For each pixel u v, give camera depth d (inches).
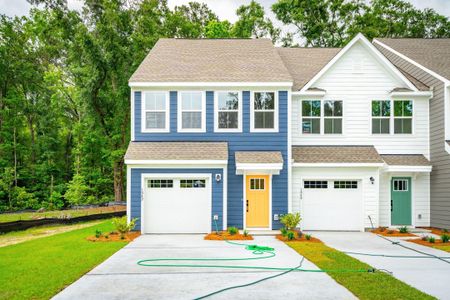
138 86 724.0
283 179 718.5
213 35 1509.6
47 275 370.6
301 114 771.4
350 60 775.7
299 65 876.0
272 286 331.6
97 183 1552.7
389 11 1542.8
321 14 1573.6
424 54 857.5
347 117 770.8
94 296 305.7
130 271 390.0
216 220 687.7
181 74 745.6
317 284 337.4
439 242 579.8
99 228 803.4
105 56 1294.3
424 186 765.9
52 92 1755.7
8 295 305.1
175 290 320.8
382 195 759.7
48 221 892.0
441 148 729.6
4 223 762.2
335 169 733.9
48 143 1740.9
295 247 533.6
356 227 735.7
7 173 1451.8
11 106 1670.8
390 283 338.3
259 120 730.2
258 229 711.1
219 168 692.7
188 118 732.7
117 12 1339.8
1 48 1600.6
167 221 693.9
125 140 1462.8
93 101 1378.0
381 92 772.0
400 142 769.6
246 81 722.8
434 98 754.8
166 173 689.6
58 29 1386.6
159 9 1475.1
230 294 308.0
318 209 740.7
